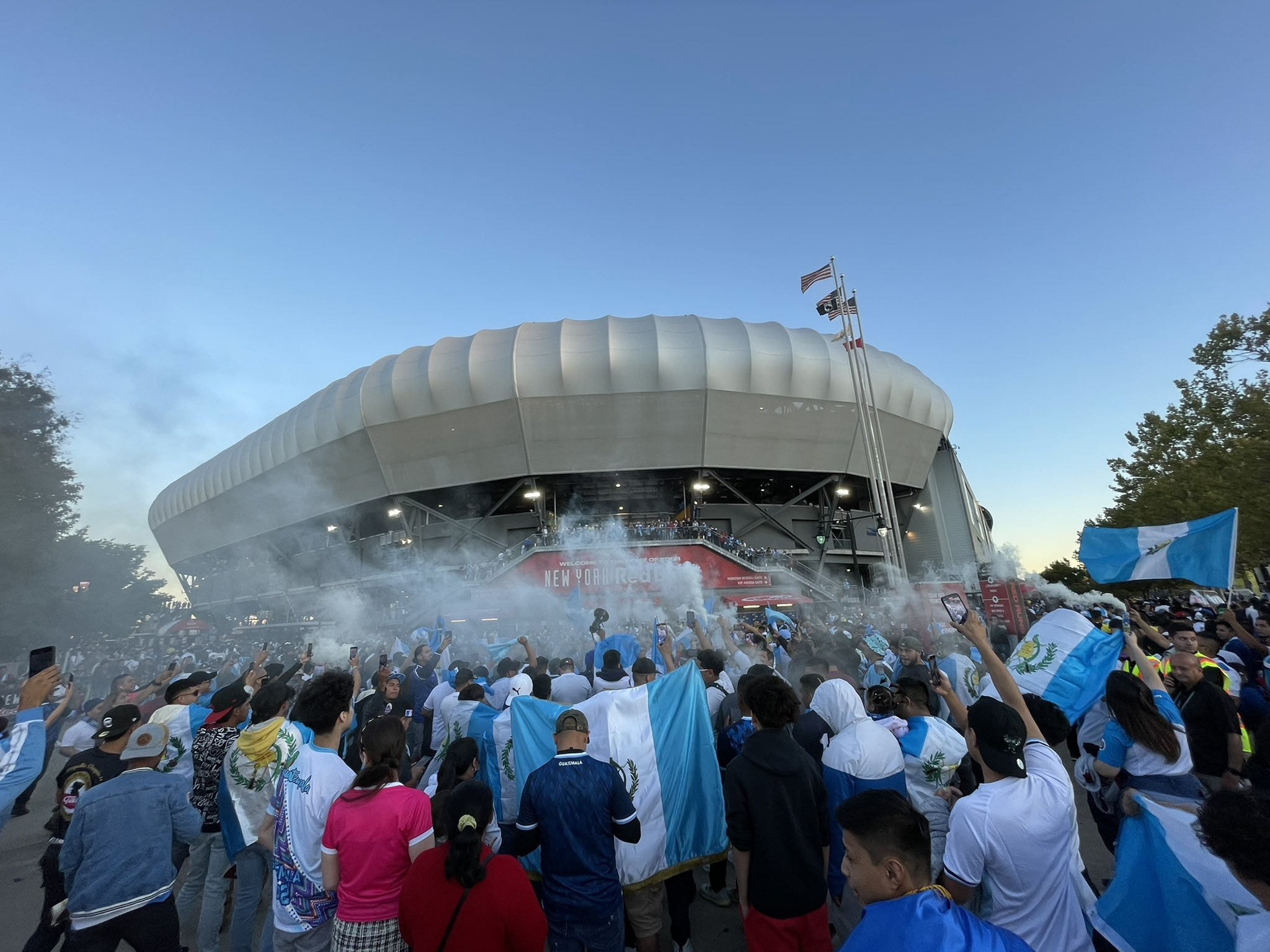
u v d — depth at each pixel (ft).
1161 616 38.63
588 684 24.43
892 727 16.20
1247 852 6.55
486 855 9.39
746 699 13.14
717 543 124.67
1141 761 13.46
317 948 11.53
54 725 19.52
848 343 97.71
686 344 137.28
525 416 136.87
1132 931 8.97
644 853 14.34
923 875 7.05
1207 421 81.87
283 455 160.35
